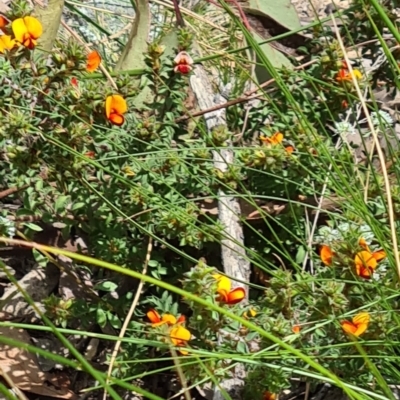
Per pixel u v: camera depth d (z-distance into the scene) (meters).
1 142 0.58
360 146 0.71
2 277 0.64
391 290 0.54
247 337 0.53
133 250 0.60
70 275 0.59
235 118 0.67
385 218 0.60
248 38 0.57
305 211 0.62
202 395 0.58
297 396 0.57
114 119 0.58
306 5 1.04
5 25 0.59
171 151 0.59
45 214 0.59
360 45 0.67
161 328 0.52
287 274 0.54
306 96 0.64
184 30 0.62
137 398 0.58
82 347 0.61
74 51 0.58
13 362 0.59
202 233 0.58
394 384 0.54
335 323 0.53
